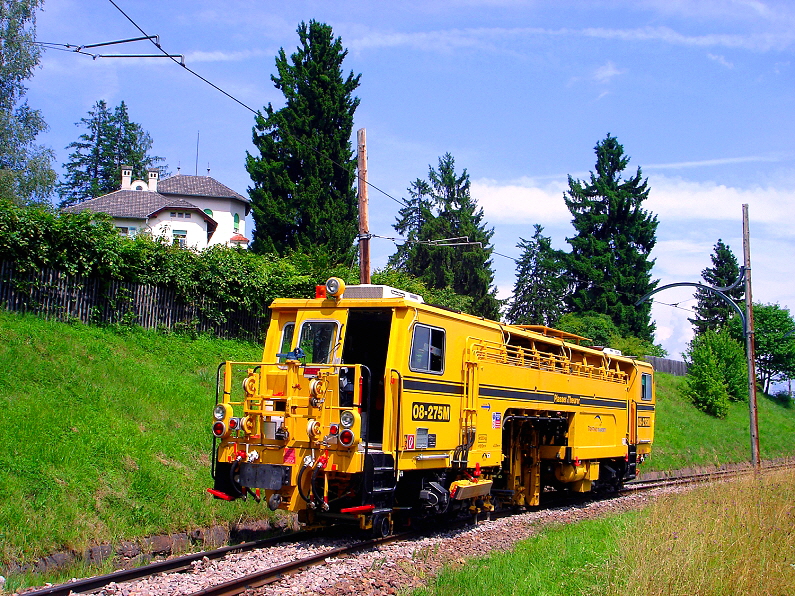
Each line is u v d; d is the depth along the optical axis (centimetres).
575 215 5478
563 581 799
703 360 3966
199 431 1346
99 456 1091
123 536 949
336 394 950
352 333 1137
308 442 954
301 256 2328
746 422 3947
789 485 1405
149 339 1756
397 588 768
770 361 5694
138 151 6047
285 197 3173
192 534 1020
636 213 5388
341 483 982
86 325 1658
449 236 4469
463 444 1142
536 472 1468
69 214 1652
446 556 930
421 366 1052
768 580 778
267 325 2145
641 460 2027
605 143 5509
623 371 1934
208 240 3956
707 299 6862
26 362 1309
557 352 1577
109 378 1401
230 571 817
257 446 988
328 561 873
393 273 2723
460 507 1182
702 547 812
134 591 729
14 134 3222
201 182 4578
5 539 833
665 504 1178
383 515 1015
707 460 2894
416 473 1077
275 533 1092
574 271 5272
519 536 1124
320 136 3194
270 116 3247
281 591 743
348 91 3338
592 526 1207
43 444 1052
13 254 1529
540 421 1467
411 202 5553
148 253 1825
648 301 5309
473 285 4388
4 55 3153
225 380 1032
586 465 1659
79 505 963
